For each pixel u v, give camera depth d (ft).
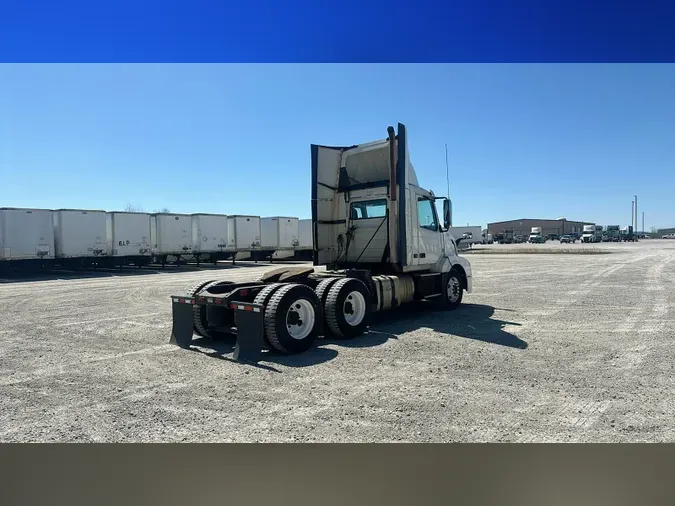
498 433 13.25
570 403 15.31
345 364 20.40
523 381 17.62
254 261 130.31
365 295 26.45
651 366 19.47
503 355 21.53
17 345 24.80
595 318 30.99
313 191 32.12
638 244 238.27
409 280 31.58
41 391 17.16
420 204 32.30
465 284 37.63
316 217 32.30
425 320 31.12
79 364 20.86
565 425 13.71
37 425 14.19
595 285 51.88
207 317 25.32
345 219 33.17
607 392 16.29
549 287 50.52
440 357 21.31
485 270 77.05
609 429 13.42
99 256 87.97
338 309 24.68
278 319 21.53
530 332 26.71
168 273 85.30
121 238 91.45
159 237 97.81
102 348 24.04
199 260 105.81
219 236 107.55
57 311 37.14
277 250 124.47
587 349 22.49
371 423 13.97
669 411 14.60
